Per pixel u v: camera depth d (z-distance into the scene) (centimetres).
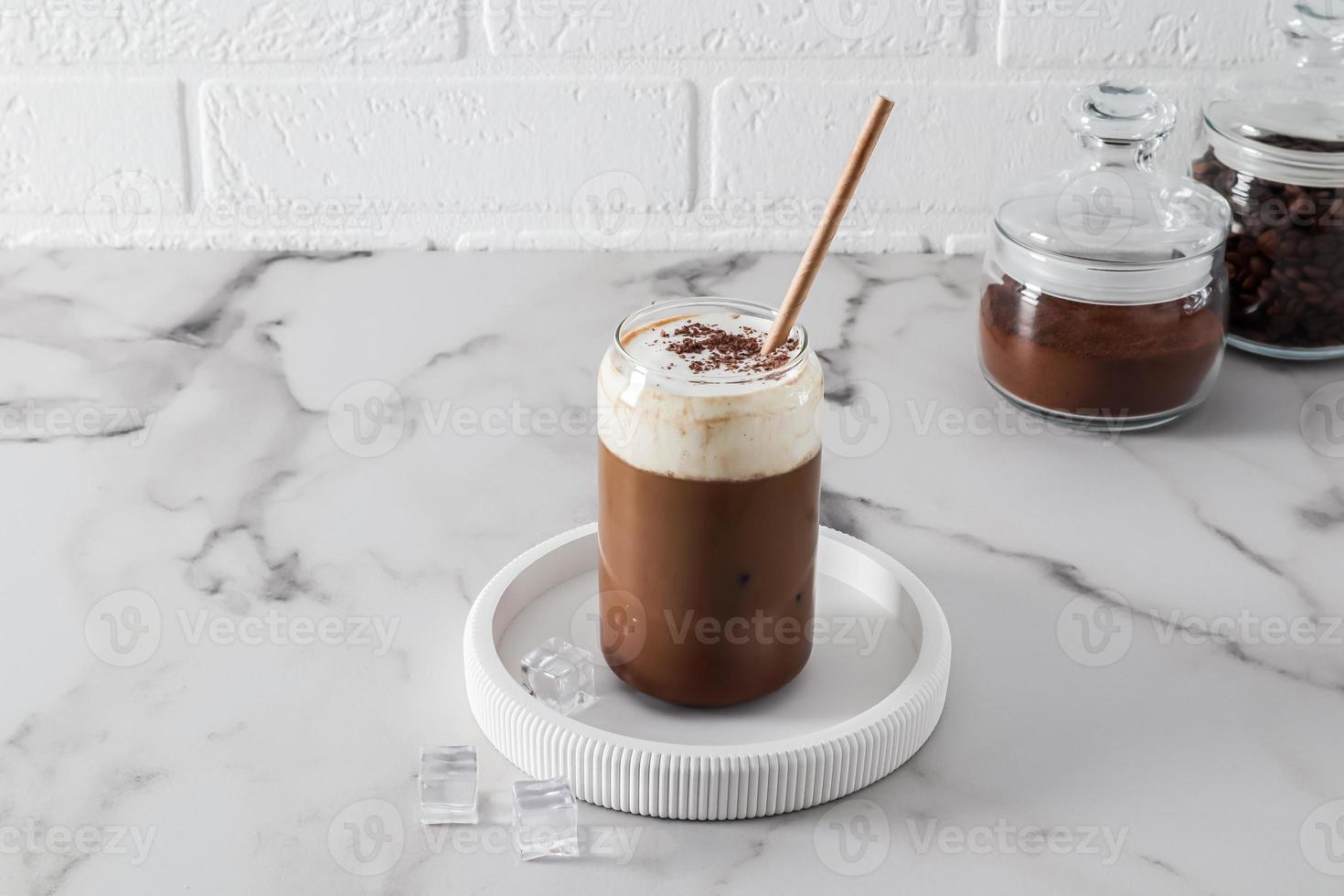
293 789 66
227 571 81
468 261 122
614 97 118
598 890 61
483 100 118
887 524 86
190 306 113
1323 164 97
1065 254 91
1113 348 92
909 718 66
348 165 121
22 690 71
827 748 64
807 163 120
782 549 66
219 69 117
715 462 64
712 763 63
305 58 117
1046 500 89
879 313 113
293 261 121
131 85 118
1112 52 115
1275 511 88
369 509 87
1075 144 119
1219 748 68
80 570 81
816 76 117
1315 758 68
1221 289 94
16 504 87
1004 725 70
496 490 90
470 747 65
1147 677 73
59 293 115
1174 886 61
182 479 90
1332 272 100
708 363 66
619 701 70
